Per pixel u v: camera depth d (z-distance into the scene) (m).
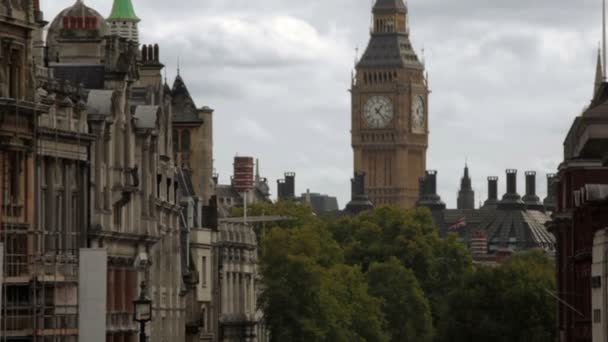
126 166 164.00
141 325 139.12
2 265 131.50
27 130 140.00
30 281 138.75
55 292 142.12
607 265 183.88
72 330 143.00
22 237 139.38
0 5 136.88
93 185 155.38
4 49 137.88
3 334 135.62
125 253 164.75
